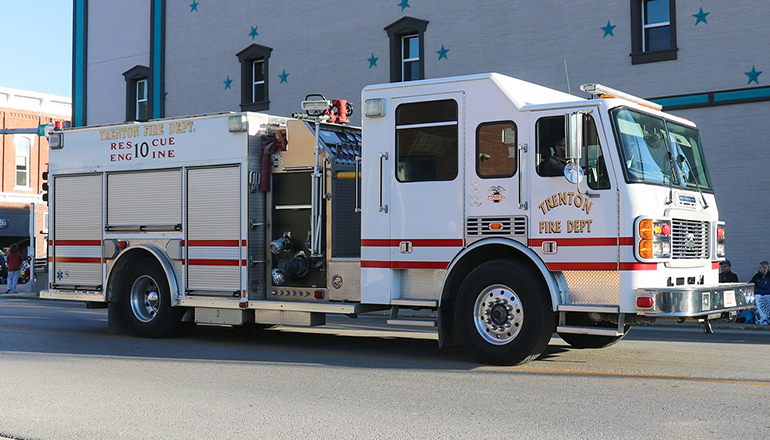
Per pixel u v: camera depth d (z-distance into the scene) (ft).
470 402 24.12
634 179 28.58
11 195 146.41
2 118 146.00
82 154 42.78
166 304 39.70
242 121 36.96
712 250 32.53
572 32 65.92
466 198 31.19
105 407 23.72
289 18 83.41
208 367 31.09
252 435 20.34
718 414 22.31
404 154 32.58
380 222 32.96
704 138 60.03
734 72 58.90
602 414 22.38
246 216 36.88
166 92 93.04
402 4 75.56
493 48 69.97
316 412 22.86
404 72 76.59
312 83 81.76
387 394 25.44
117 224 41.27
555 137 29.73
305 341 39.81
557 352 34.99
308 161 36.11
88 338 40.65
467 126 31.35
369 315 57.52
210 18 89.66
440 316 31.58
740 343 39.50
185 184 38.93
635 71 63.00
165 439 20.06
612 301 28.55
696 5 60.44
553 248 29.45
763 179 57.82
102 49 99.09
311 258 35.83
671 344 38.60
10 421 22.08
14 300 81.41
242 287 36.86
